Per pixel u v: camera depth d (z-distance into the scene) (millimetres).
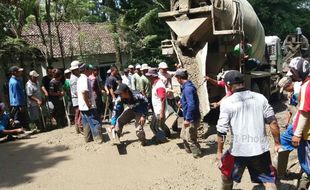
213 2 8992
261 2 27891
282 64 16328
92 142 9016
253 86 12414
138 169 7141
